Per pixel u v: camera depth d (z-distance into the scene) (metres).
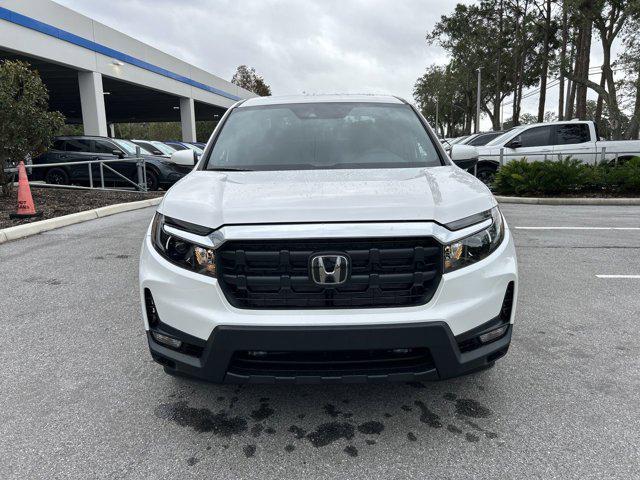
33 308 4.34
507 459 2.34
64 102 35.66
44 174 14.44
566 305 4.40
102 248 6.57
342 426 2.63
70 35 18.39
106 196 11.59
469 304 2.39
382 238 2.31
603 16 24.11
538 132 13.59
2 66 9.45
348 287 2.32
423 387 3.02
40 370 3.23
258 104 4.10
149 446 2.46
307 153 3.42
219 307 2.35
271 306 2.34
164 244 2.56
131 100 33.41
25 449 2.43
